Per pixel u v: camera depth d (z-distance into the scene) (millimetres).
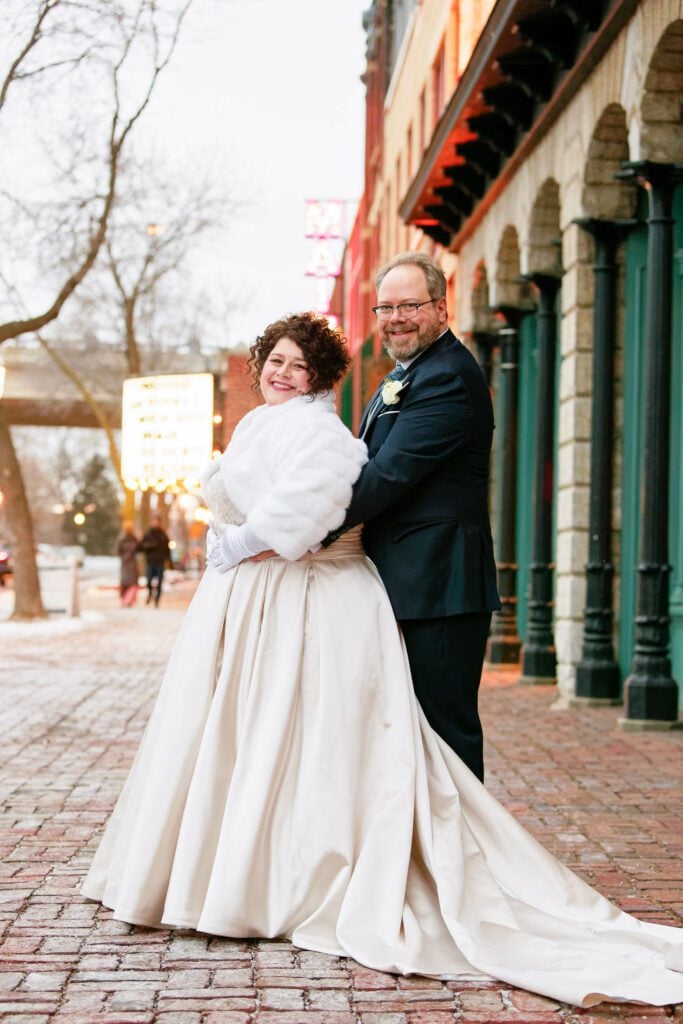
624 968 3561
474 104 12859
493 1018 3291
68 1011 3281
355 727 3977
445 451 4074
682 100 9000
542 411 12836
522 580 15180
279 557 4145
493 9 10875
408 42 25172
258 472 4145
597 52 10023
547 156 11992
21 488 21734
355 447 4070
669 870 4934
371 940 3715
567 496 11117
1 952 3766
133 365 32750
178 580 47344
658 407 9055
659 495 9062
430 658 4105
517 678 13125
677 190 9773
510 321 14516
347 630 4059
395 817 3865
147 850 3971
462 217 16531
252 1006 3342
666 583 9062
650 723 8883
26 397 53500
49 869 4820
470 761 4125
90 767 7160
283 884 3877
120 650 15922
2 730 8602
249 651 4070
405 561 4125
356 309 37531
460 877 3779
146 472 19344
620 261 10750
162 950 3791
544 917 3854
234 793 3936
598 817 5934
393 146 28203
